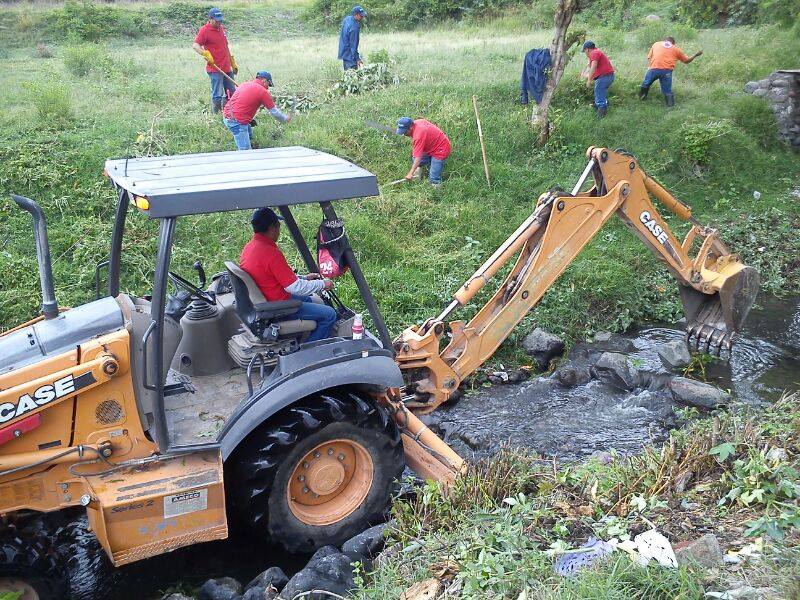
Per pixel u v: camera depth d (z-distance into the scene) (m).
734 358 8.19
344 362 4.74
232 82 12.43
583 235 6.30
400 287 8.96
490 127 12.69
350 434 4.77
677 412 6.79
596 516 4.36
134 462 4.25
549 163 12.27
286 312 4.90
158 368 4.17
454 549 4.12
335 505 4.93
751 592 3.35
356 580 4.09
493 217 10.67
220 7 25.77
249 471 4.53
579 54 17.55
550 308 8.97
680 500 4.39
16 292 8.02
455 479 4.96
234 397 5.03
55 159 10.25
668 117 13.69
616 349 8.44
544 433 6.70
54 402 4.02
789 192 12.56
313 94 13.94
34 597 4.19
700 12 21.38
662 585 3.44
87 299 8.27
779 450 4.57
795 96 13.92
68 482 4.17
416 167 10.98
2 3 23.09
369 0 25.92
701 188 12.36
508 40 20.03
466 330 6.12
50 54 18.75
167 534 4.26
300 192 4.35
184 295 5.37
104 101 13.05
